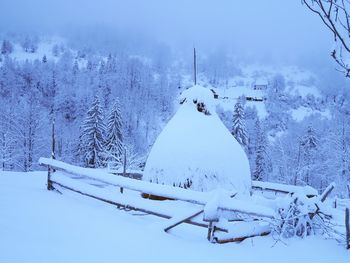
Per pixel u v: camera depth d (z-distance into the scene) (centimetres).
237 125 4138
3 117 3625
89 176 833
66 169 927
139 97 8562
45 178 1332
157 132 6788
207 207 561
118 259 443
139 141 6306
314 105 12350
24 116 3522
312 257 520
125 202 718
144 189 685
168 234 601
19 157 3388
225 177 1060
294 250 546
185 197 617
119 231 579
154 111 8256
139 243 523
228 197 584
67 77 9644
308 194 714
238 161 1120
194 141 1079
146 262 445
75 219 635
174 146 1085
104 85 8631
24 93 7950
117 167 2656
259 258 504
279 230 611
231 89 13962
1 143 3209
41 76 8812
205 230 654
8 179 1227
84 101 6819
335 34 314
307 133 3819
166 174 1064
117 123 4056
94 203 831
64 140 4822
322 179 3027
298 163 3328
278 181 3381
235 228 579
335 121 3544
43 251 436
